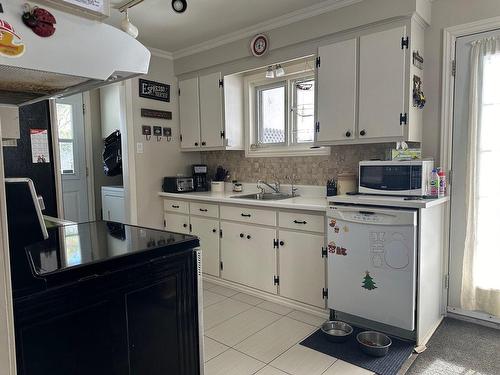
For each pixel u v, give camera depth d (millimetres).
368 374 2000
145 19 3041
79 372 1133
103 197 4449
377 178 2477
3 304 705
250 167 3844
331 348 2273
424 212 2225
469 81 2504
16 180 1083
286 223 2859
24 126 2297
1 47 717
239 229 3215
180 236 1548
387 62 2502
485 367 2041
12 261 1044
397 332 2381
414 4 2359
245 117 3836
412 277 2178
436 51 2607
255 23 3150
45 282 1032
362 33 2607
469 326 2531
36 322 1025
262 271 3068
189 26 3203
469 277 2557
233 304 2969
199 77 3814
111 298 1206
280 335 2453
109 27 919
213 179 4113
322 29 2795
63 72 831
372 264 2316
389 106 2512
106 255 1236
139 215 3795
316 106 2896
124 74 1032
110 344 1212
